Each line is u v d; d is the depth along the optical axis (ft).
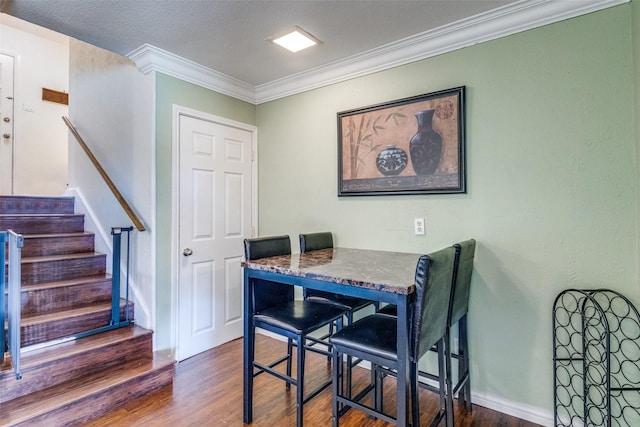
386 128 8.46
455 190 7.48
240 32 7.69
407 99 8.13
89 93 11.39
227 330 10.48
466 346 6.89
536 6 6.50
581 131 6.27
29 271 8.61
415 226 8.09
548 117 6.56
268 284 6.94
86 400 6.51
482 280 7.24
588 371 6.17
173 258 9.07
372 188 8.70
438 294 5.08
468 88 7.41
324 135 9.73
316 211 9.92
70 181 12.34
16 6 6.70
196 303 9.61
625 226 5.90
